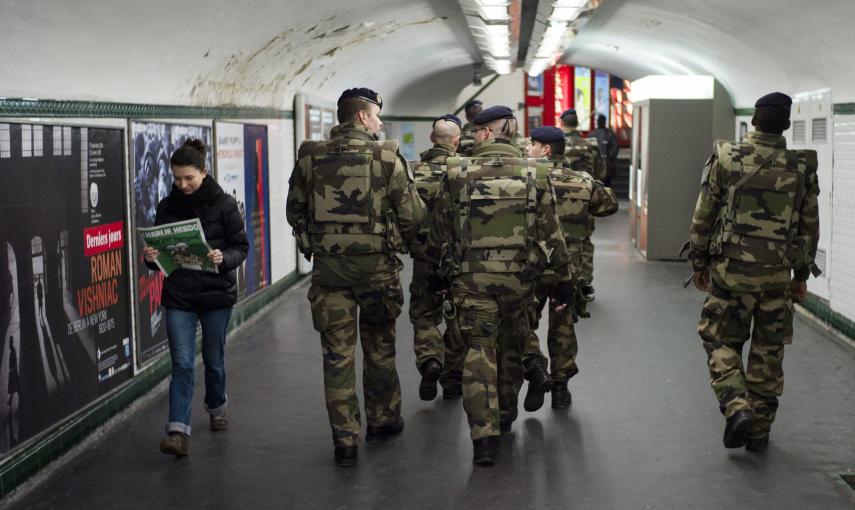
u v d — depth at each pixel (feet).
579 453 18.85
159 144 24.44
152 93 24.11
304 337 30.48
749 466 18.08
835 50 27.81
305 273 43.34
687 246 19.02
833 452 18.89
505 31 39.40
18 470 16.79
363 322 19.26
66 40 18.01
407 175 17.83
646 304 36.09
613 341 29.50
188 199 18.60
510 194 17.43
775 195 17.85
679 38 44.86
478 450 17.88
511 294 17.60
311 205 17.93
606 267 46.39
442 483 17.28
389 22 39.09
